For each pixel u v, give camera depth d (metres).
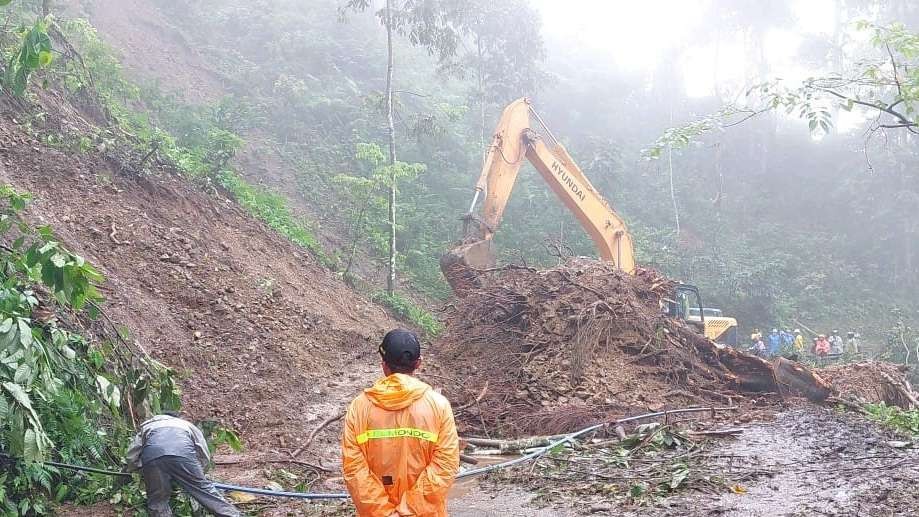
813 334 32.97
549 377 12.56
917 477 7.15
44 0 16.98
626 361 13.44
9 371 5.58
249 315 12.76
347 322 15.12
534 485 7.86
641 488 7.14
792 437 9.55
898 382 15.62
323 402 11.34
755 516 6.23
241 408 10.37
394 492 3.58
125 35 28.95
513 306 14.67
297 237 19.73
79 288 5.90
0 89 13.10
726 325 24.64
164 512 5.90
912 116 7.43
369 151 19.56
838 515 6.07
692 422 10.94
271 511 7.29
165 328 11.14
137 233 12.95
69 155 13.68
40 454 5.36
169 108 24.66
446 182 30.22
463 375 13.40
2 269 6.30
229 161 24.81
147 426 6.03
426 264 25.20
